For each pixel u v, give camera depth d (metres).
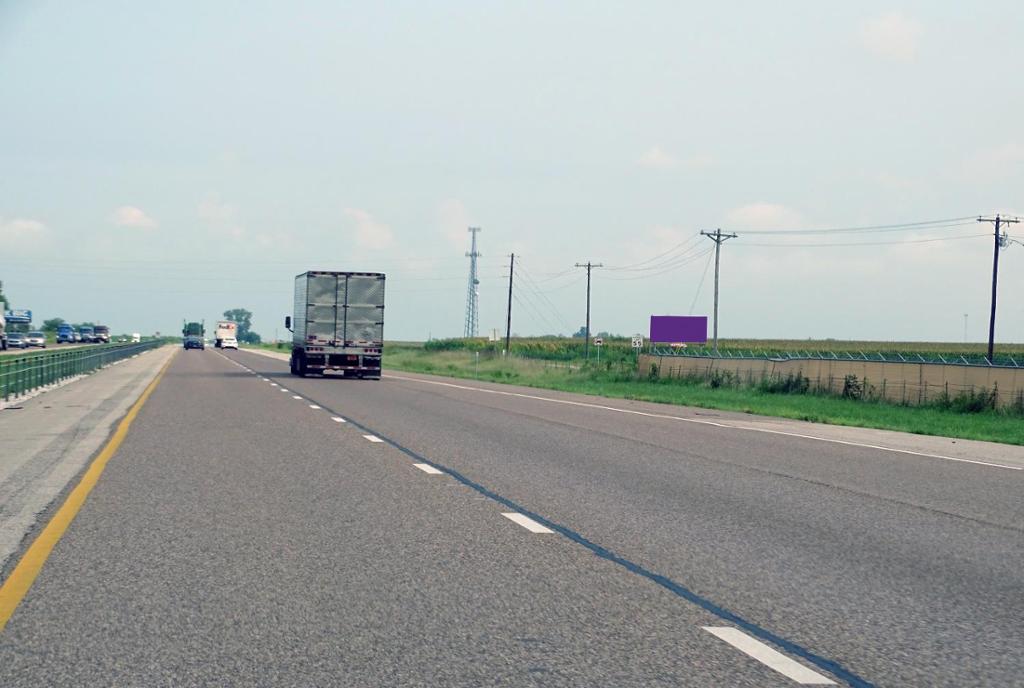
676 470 15.27
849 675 5.66
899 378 38.66
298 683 5.41
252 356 98.44
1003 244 70.94
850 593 7.59
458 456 16.48
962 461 17.72
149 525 9.99
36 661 5.73
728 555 8.94
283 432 20.23
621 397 39.59
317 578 7.82
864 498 12.71
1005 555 9.18
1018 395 32.91
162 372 53.19
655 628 6.55
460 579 7.85
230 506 11.17
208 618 6.66
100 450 16.78
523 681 5.49
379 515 10.72
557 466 15.40
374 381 46.84
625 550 9.09
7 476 13.67
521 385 48.59
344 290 48.03
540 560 8.59
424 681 5.47
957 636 6.46
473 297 132.50
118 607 6.91
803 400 38.84
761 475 14.90
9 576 7.78
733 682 5.51
